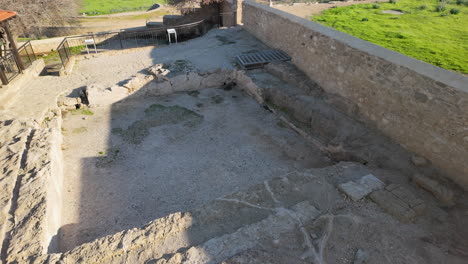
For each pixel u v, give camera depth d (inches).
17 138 265.1
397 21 295.7
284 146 296.7
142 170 266.1
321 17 371.2
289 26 390.3
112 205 228.7
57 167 246.4
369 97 265.0
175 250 160.4
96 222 213.8
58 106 351.3
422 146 221.9
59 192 230.4
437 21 274.7
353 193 192.5
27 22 618.5
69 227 209.2
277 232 164.6
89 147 294.5
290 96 336.5
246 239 160.4
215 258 150.2
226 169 267.0
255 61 411.5
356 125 276.7
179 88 401.4
